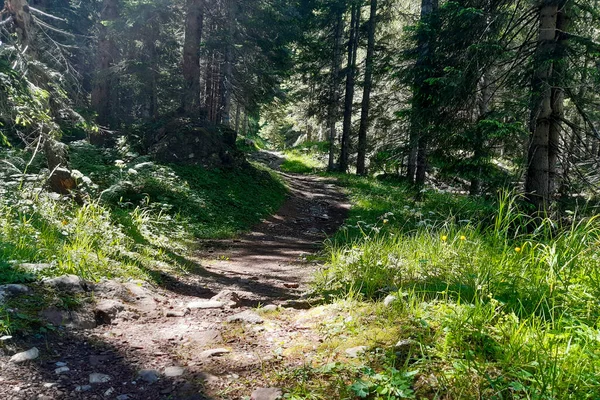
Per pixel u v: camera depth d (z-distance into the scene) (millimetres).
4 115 8117
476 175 9852
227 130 19641
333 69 29094
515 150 9648
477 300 3299
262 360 3176
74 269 4691
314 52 26984
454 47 10023
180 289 5711
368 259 5238
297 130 46875
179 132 17484
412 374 2537
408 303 3744
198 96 19344
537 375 2389
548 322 3068
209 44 19969
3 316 3295
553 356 2607
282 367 3031
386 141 20438
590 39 8070
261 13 21219
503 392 2379
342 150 29016
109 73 17594
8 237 5367
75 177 8750
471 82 9477
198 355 3312
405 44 17125
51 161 8883
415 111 10734
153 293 5012
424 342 2980
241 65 23328
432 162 10664
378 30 27594
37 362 2914
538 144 8562
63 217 7211
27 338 3180
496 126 8664
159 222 9703
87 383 2762
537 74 8398
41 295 3816
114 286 4555
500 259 4359
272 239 12320
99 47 18297
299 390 2625
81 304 3930
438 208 11344
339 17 27438
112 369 2994
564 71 8227
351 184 23594
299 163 34469
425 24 10477
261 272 7754
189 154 17266
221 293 5199
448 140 10008
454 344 2869
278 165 34594
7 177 8766
